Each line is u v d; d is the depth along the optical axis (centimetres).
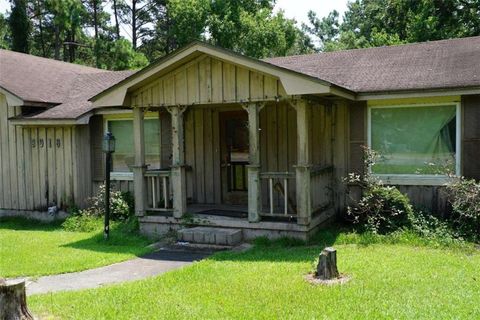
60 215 1209
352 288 548
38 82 1343
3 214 1279
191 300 531
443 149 909
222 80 857
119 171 1197
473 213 803
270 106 1041
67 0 2962
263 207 1045
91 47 3209
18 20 2798
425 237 795
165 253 805
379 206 852
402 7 2739
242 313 484
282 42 3144
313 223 848
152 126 1167
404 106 927
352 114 965
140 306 514
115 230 995
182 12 3091
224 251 796
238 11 3094
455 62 952
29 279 654
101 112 1152
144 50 4053
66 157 1197
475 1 2398
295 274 620
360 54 1154
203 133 1128
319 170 891
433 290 534
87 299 544
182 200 916
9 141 1263
